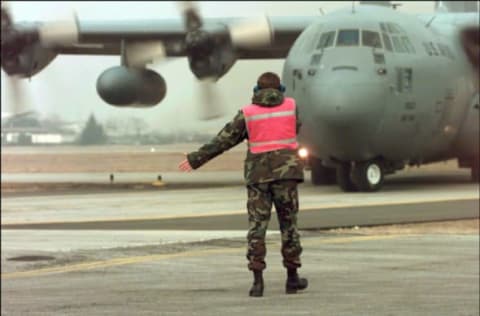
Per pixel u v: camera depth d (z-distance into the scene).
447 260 34.66
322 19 80.00
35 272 33.59
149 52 93.44
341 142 74.69
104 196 79.50
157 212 60.53
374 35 76.31
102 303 26.41
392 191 79.06
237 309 24.58
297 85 76.88
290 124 25.89
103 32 91.06
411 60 77.75
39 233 47.72
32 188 95.31
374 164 79.06
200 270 33.09
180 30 91.62
